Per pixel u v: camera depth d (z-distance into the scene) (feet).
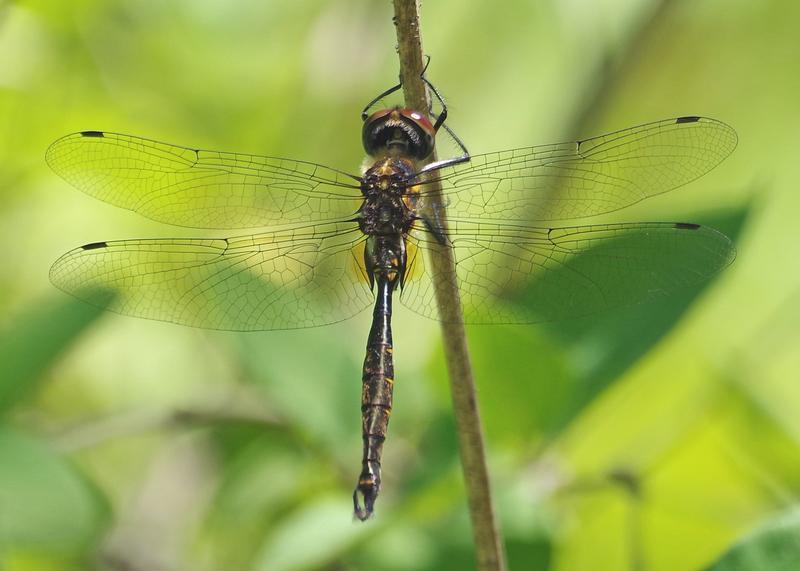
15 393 2.78
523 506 2.77
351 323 2.91
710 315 2.90
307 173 2.82
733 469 2.86
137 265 2.80
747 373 2.87
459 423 2.70
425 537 2.78
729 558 2.69
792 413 2.89
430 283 2.80
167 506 2.87
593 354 2.78
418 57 2.69
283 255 2.81
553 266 2.78
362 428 2.78
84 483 2.78
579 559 2.83
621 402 2.88
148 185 2.82
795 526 2.69
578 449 2.87
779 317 2.91
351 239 2.81
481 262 2.79
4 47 2.90
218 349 2.86
